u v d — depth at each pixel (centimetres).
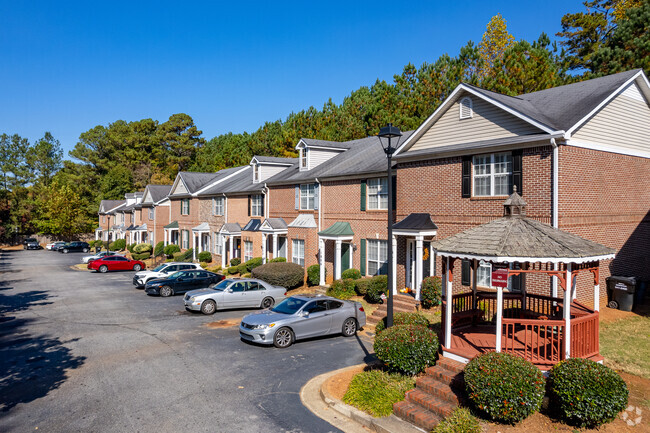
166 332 1631
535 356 949
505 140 1502
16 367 1241
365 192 2267
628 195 1706
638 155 1752
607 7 3822
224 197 3812
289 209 2953
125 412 938
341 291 2120
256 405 973
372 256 2234
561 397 778
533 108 1634
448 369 987
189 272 2575
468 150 1634
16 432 852
